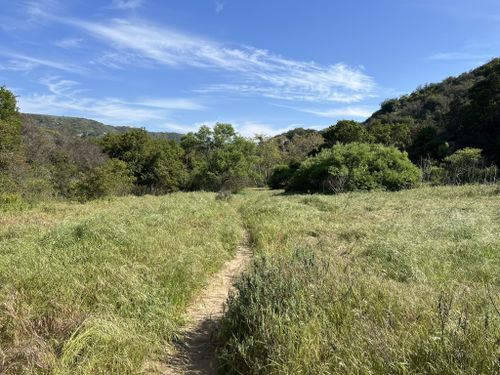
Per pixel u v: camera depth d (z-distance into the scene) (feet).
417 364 9.57
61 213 45.14
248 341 11.72
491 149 108.88
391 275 18.93
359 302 12.89
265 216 40.52
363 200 55.06
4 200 50.37
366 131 138.10
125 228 27.14
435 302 12.62
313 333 11.25
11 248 22.52
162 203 50.65
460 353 9.11
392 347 10.03
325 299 13.08
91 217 32.76
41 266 17.81
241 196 87.81
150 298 15.81
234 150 121.39
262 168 171.32
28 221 36.96
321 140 185.78
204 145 150.71
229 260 26.99
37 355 11.09
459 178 79.71
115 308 14.78
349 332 11.29
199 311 17.70
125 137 116.37
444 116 137.59
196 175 121.70
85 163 103.55
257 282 14.49
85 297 15.26
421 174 82.33
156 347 13.42
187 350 14.01
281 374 10.12
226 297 19.54
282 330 11.36
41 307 14.14
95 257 19.93
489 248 21.49
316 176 86.99
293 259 17.37
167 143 127.95
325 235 29.60
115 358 11.87
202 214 41.63
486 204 42.91
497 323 10.62
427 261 19.97
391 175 77.41
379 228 29.58
